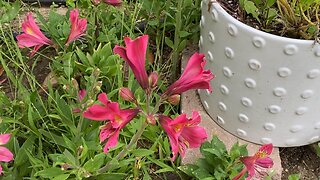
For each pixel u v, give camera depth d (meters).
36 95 0.47
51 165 0.45
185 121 0.31
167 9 0.54
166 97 0.33
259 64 0.41
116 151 0.45
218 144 0.45
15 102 0.47
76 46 0.52
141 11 0.56
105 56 0.50
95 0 0.49
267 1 0.43
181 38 0.55
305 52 0.39
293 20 0.43
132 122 0.46
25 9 0.60
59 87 0.52
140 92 0.48
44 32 0.56
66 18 0.54
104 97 0.31
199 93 0.51
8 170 0.43
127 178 0.45
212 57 0.45
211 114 0.50
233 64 0.43
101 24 0.55
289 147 0.51
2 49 0.56
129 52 0.31
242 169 0.43
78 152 0.39
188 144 0.33
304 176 0.49
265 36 0.40
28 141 0.44
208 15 0.44
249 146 0.48
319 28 0.42
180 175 0.47
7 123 0.46
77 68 0.50
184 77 0.33
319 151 0.48
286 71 0.41
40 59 0.56
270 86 0.42
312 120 0.46
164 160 0.48
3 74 0.55
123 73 0.51
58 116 0.44
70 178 0.43
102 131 0.32
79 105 0.42
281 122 0.45
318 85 0.42
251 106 0.45
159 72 0.54
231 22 0.41
